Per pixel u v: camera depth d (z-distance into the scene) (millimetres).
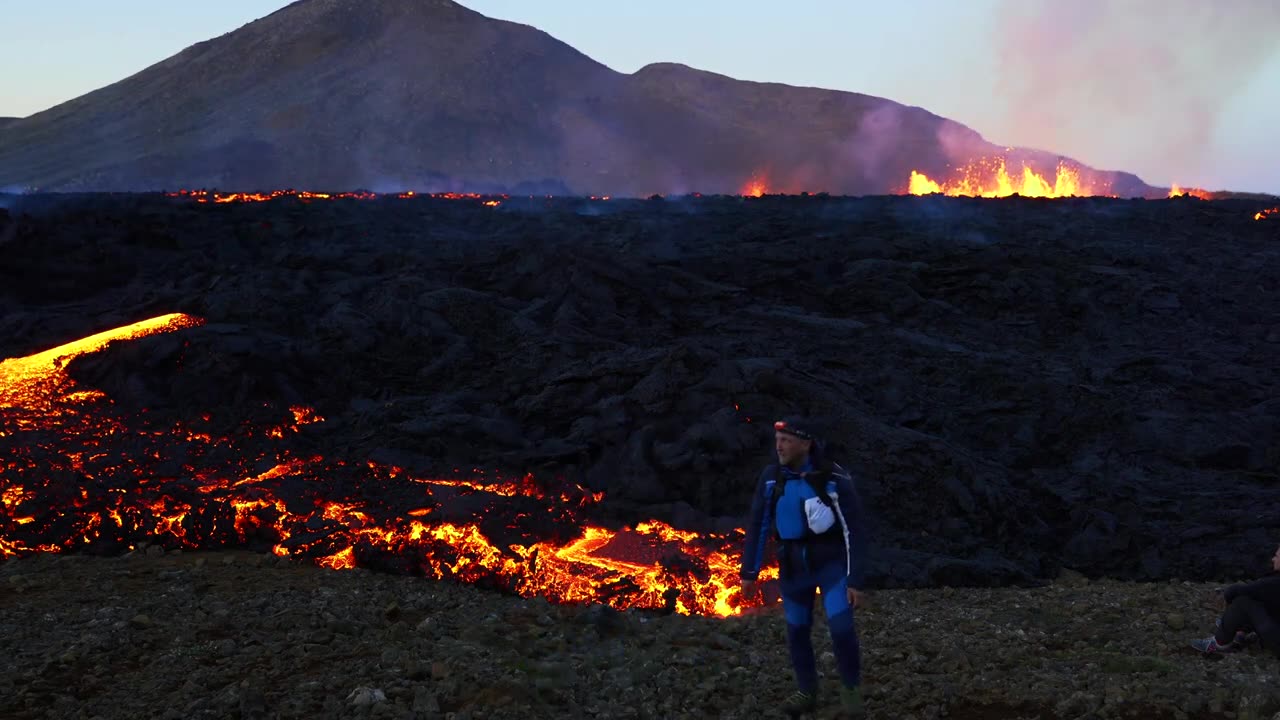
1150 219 31234
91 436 11297
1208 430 14477
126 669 5848
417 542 8758
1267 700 5266
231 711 5129
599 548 9289
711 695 5609
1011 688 5570
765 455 10922
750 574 5277
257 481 10258
